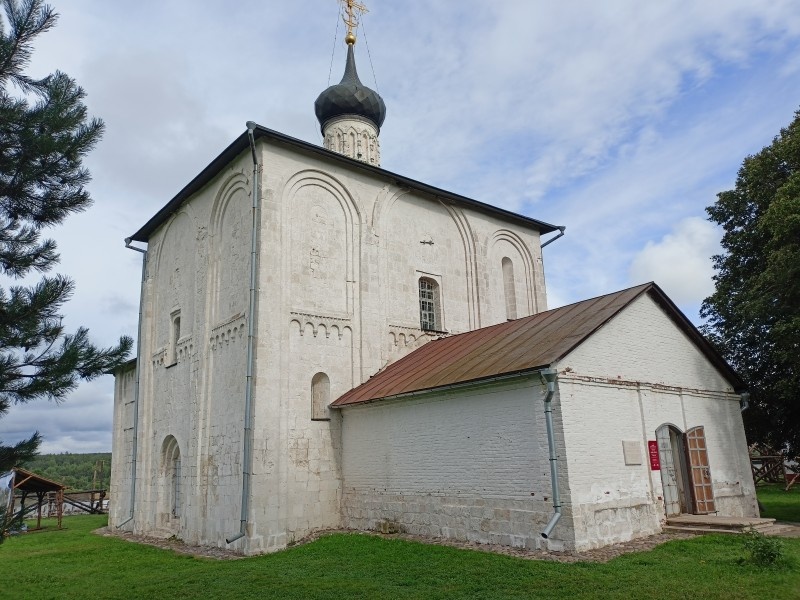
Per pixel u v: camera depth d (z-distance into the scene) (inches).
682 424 660.7
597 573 425.1
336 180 810.2
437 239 916.0
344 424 736.3
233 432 700.7
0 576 586.9
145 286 992.9
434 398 631.8
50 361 411.5
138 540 814.5
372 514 678.5
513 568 454.0
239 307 738.8
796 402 804.6
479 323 930.1
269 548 647.1
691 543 517.0
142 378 943.0
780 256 692.7
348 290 790.5
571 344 554.6
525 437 545.3
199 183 847.7
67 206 457.7
